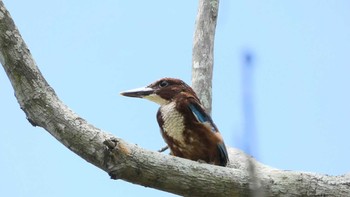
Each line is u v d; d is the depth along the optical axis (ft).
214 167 33.60
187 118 40.93
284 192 34.53
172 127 41.24
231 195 33.37
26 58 33.35
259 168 35.86
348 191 34.83
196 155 41.16
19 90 33.22
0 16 33.24
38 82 33.30
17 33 33.47
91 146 32.01
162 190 33.14
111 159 31.83
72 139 32.30
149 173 32.37
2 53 33.17
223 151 40.91
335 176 35.53
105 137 32.27
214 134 40.81
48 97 33.17
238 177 33.45
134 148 32.27
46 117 32.81
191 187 33.01
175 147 41.60
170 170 32.68
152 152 32.73
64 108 33.12
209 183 33.14
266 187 34.53
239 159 43.39
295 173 35.24
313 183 34.83
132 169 32.04
